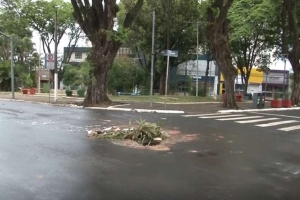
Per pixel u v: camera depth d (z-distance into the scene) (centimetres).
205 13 2616
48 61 2905
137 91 4381
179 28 3831
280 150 1002
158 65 4047
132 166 754
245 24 3253
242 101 3775
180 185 629
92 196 548
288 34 3256
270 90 6134
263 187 638
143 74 4328
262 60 4425
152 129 1080
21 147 893
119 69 4262
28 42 5109
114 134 1090
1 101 2836
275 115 2100
